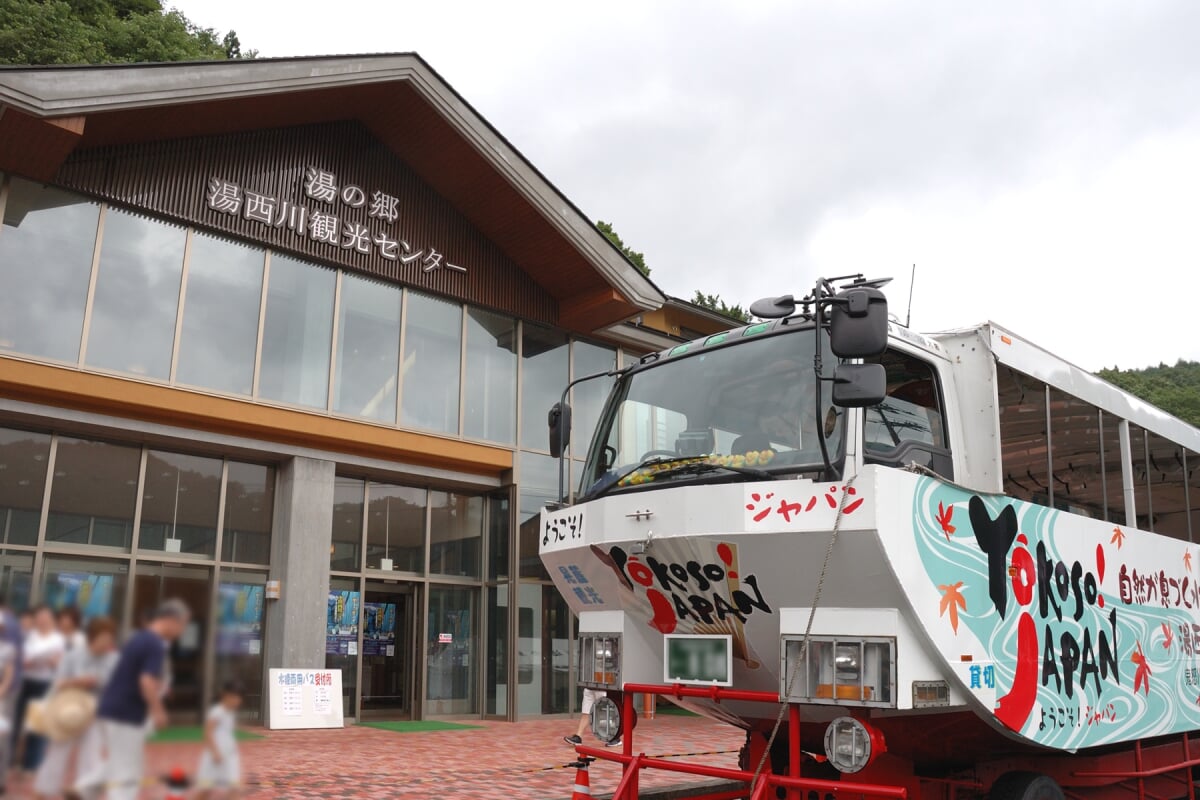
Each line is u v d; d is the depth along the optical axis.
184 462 12.94
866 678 4.34
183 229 12.81
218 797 2.75
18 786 2.53
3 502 11.36
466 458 15.13
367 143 14.83
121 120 11.70
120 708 2.60
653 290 16.23
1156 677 6.62
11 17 22.31
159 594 2.79
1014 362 5.89
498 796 7.84
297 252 13.76
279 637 13.01
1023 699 5.00
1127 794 6.35
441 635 15.25
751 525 4.61
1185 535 7.89
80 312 11.73
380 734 12.62
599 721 5.50
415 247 15.14
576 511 5.54
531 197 14.83
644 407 5.87
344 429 13.76
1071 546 5.84
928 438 5.38
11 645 2.58
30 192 11.66
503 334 16.22
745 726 5.82
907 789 5.12
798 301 5.23
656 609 5.28
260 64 12.48
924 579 4.46
